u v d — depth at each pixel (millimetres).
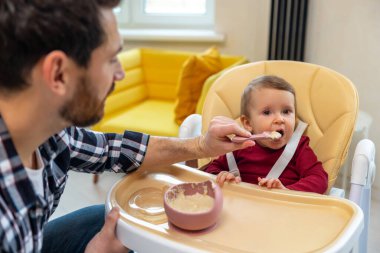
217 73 1930
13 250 645
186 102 1998
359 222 771
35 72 611
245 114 1235
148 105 2350
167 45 2645
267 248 739
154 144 979
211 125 951
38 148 774
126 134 982
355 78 2039
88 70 644
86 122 710
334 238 744
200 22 2721
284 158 1168
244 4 2410
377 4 1875
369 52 1956
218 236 773
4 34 576
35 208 712
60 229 1051
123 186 939
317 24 2117
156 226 784
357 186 1091
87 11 603
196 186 841
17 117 650
